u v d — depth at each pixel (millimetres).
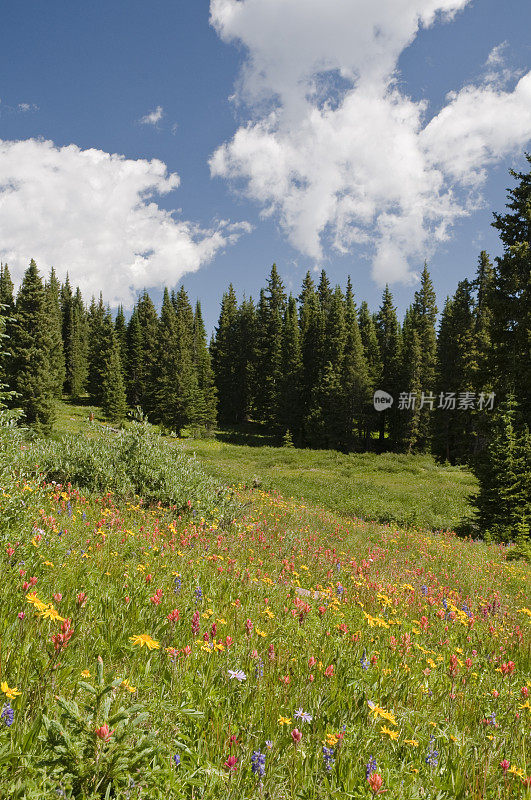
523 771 2842
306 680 3488
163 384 78812
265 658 3783
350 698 3408
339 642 4559
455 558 12602
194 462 13141
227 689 3199
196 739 2637
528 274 26109
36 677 2643
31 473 9164
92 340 93438
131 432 12539
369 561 9688
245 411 91562
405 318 89688
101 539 6379
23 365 45875
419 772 2773
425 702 3732
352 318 75562
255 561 7496
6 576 3799
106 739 1990
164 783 2143
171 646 3500
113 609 4016
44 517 6289
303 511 16953
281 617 4980
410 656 4570
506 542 18250
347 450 65125
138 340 92062
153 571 5336
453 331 52938
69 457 11234
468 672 4465
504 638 5852
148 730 2256
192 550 7078
